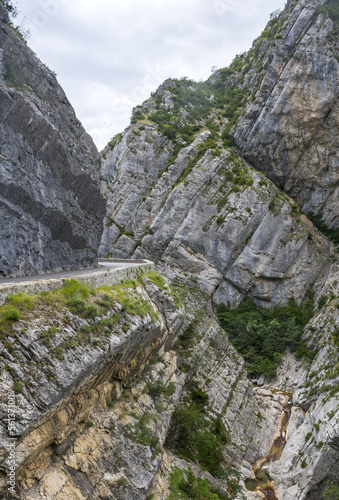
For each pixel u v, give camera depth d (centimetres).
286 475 3347
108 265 3503
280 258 5941
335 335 4509
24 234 2077
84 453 1670
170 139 7250
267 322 5525
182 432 3002
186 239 6041
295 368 4906
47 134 2255
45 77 2436
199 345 4069
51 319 1488
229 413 3741
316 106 6003
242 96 8369
